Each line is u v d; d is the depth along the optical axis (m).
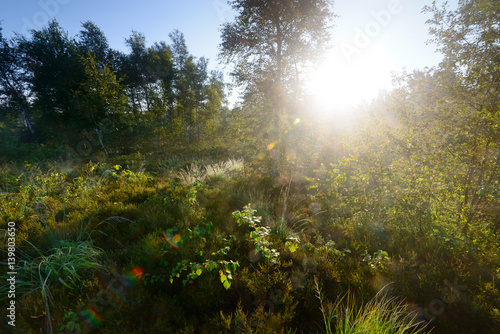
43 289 2.56
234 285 2.84
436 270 3.08
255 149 10.65
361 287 2.82
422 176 4.16
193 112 24.62
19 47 18.67
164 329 2.24
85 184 6.95
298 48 10.44
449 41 4.82
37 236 3.93
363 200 4.88
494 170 3.72
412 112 5.73
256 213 5.00
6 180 7.44
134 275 3.00
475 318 2.39
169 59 22.81
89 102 14.88
